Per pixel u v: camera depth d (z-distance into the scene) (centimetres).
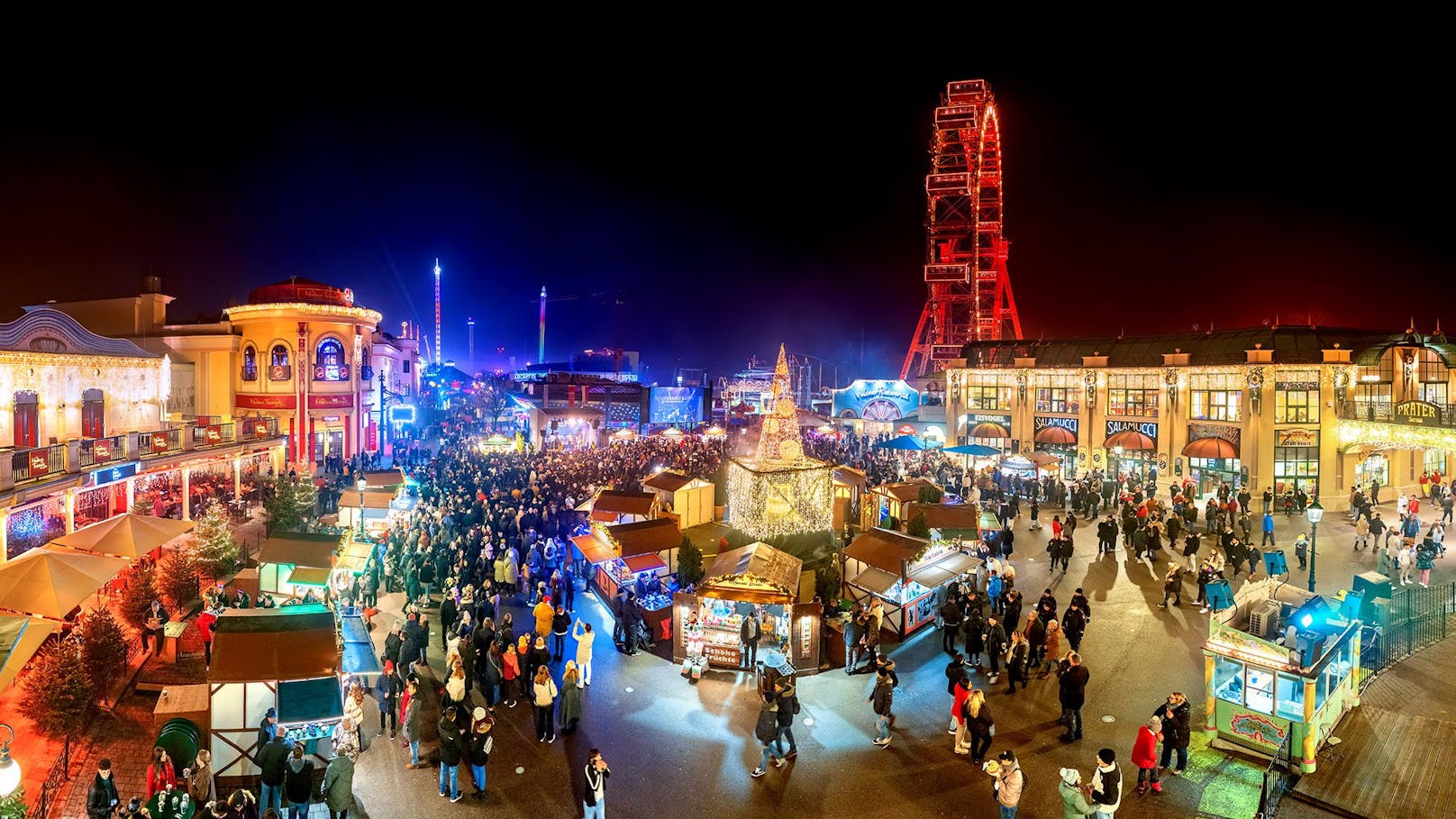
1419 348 3562
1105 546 2839
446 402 7388
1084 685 1496
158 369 3509
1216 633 1489
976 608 1881
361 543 2320
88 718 1495
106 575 1667
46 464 2327
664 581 2373
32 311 2844
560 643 1886
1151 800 1301
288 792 1179
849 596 2261
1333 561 2666
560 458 4653
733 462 2975
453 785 1296
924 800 1312
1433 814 1230
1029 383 4769
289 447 4456
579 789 1335
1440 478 3709
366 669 1520
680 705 1664
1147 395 4225
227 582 2303
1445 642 1906
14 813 1035
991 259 6556
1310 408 3606
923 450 4738
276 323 4484
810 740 1521
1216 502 3056
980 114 6412
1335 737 1472
